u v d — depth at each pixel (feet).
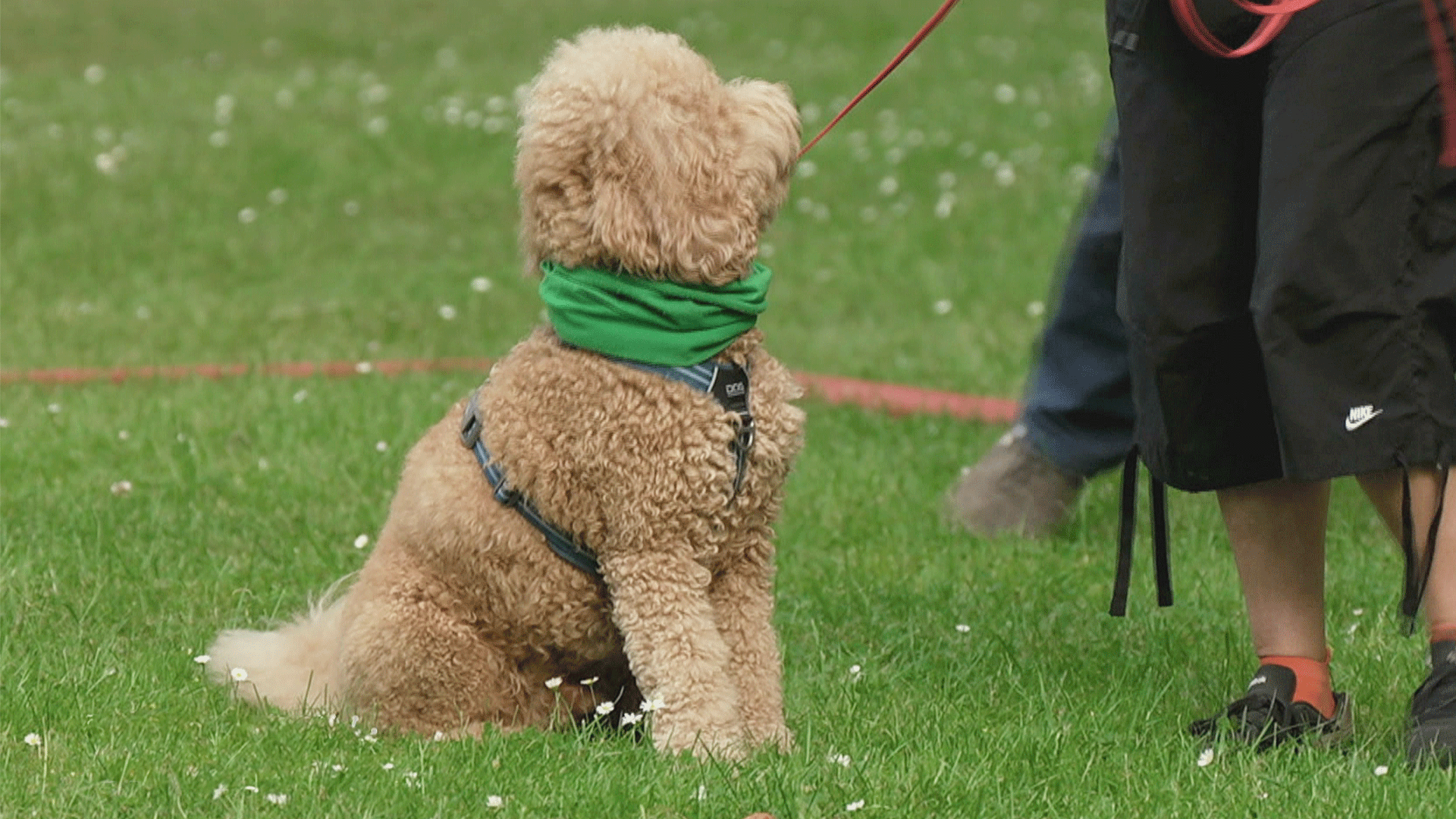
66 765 20.71
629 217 19.72
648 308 20.07
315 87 84.99
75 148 70.90
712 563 21.06
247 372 45.55
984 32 104.78
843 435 40.57
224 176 69.21
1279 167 19.84
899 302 56.54
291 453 36.94
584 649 21.75
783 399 20.97
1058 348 33.81
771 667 21.68
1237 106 20.84
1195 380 21.18
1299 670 22.18
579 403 20.36
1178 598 29.50
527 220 20.86
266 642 24.13
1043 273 59.11
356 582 23.24
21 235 60.90
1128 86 21.22
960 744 21.53
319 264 60.13
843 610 28.71
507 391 21.11
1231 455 21.49
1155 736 22.33
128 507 33.17
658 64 19.98
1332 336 19.70
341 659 22.06
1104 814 19.27
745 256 20.24
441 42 103.30
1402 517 20.12
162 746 21.36
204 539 31.68
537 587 21.13
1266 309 19.84
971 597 29.48
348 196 68.59
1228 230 20.89
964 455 38.99
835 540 32.89
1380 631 26.89
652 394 20.02
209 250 60.75
